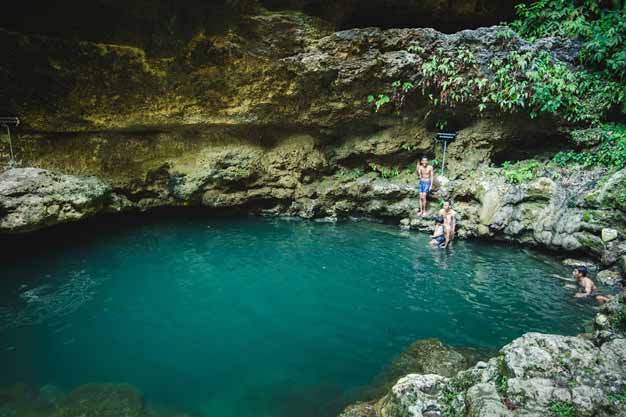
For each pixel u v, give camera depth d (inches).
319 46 432.5
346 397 192.1
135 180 465.4
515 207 402.9
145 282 328.8
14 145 388.2
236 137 498.3
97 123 414.9
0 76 353.7
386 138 498.9
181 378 209.2
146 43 379.2
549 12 450.0
